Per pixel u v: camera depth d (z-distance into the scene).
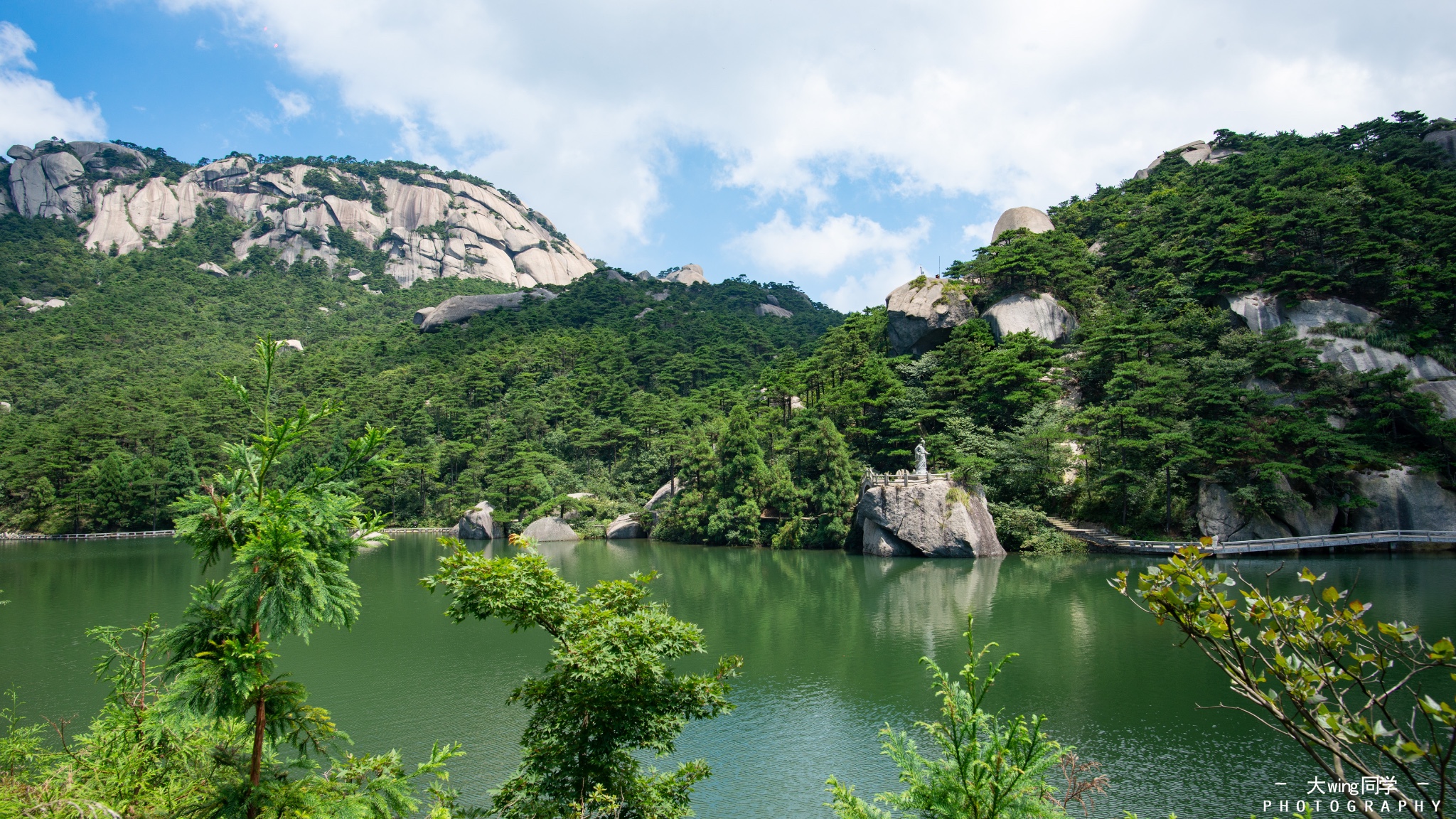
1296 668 5.47
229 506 7.86
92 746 9.92
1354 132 102.50
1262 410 57.78
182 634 7.60
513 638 35.50
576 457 100.44
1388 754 4.94
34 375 129.12
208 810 7.80
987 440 64.12
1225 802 17.88
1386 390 57.97
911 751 9.18
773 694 26.64
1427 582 41.31
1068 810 17.47
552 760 10.64
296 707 8.17
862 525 63.91
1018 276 84.38
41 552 71.75
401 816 8.70
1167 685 26.23
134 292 183.38
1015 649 31.31
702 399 106.50
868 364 77.75
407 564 63.72
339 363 136.50
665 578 51.91
